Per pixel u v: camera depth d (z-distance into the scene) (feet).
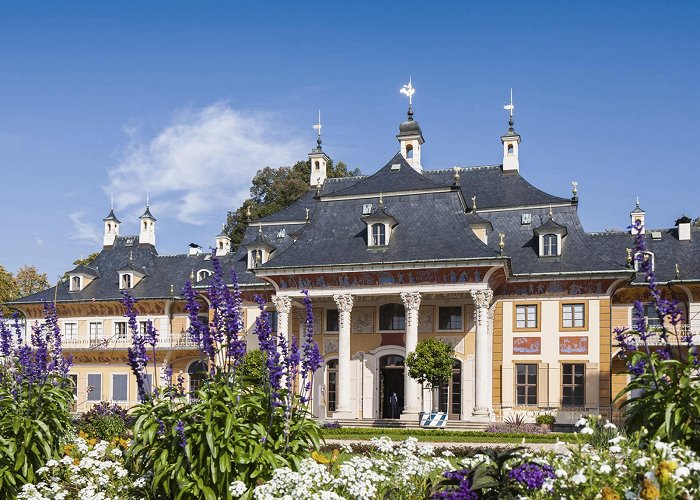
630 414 37.99
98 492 45.44
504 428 137.49
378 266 155.94
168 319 209.26
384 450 47.85
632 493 30.55
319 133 216.74
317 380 171.63
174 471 40.98
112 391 208.23
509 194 184.34
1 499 45.93
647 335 38.42
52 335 58.65
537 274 161.68
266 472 41.19
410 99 200.64
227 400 42.73
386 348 167.84
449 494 34.45
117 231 241.35
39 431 48.57
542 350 161.58
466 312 163.73
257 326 45.14
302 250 167.53
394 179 175.32
